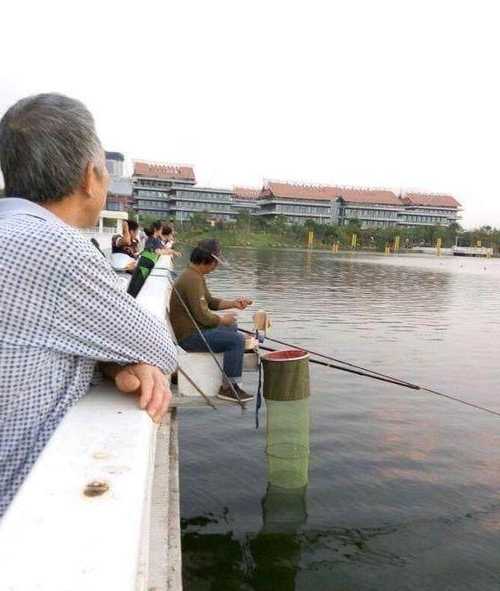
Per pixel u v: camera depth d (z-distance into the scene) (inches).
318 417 278.1
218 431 253.6
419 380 366.9
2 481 44.5
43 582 27.5
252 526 173.2
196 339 179.3
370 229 3860.7
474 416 287.4
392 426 268.2
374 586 146.1
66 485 35.8
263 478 205.9
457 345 499.8
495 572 153.2
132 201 3444.9
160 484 107.4
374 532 171.9
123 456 40.0
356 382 346.9
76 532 31.2
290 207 4023.1
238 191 4503.0
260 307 706.8
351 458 227.5
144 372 50.8
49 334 45.1
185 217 3710.6
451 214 4510.3
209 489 196.9
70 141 49.7
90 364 50.7
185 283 181.3
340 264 1875.0
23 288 43.4
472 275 1638.8
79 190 51.9
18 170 50.1
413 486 203.8
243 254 2330.2
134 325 49.4
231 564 154.3
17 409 44.8
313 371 374.0
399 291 1029.2
